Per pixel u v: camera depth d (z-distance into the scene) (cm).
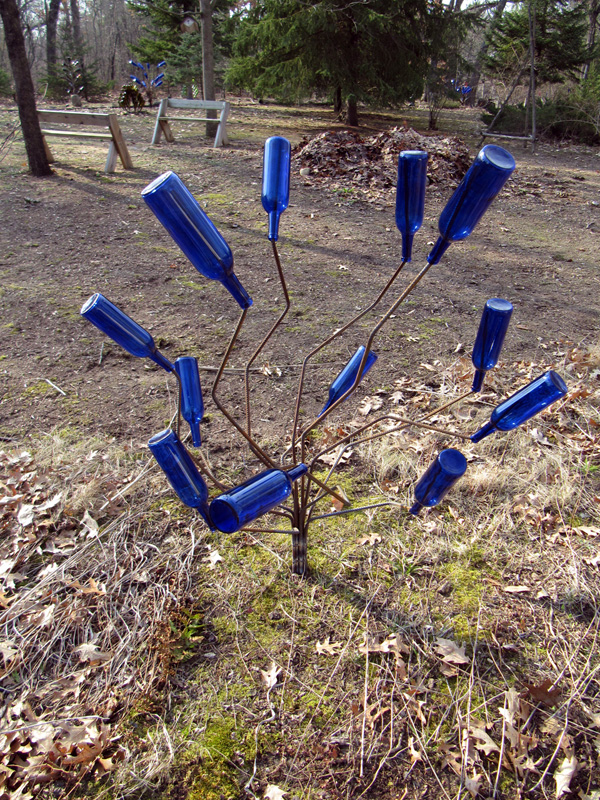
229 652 203
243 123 1365
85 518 253
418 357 405
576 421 338
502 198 852
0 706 185
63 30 1973
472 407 346
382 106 1420
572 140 1491
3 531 247
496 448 312
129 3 1667
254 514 149
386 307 477
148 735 177
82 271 506
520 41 1712
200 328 426
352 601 223
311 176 828
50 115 784
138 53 1975
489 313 155
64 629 207
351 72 1354
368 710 185
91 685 191
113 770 170
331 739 179
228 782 168
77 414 328
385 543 251
